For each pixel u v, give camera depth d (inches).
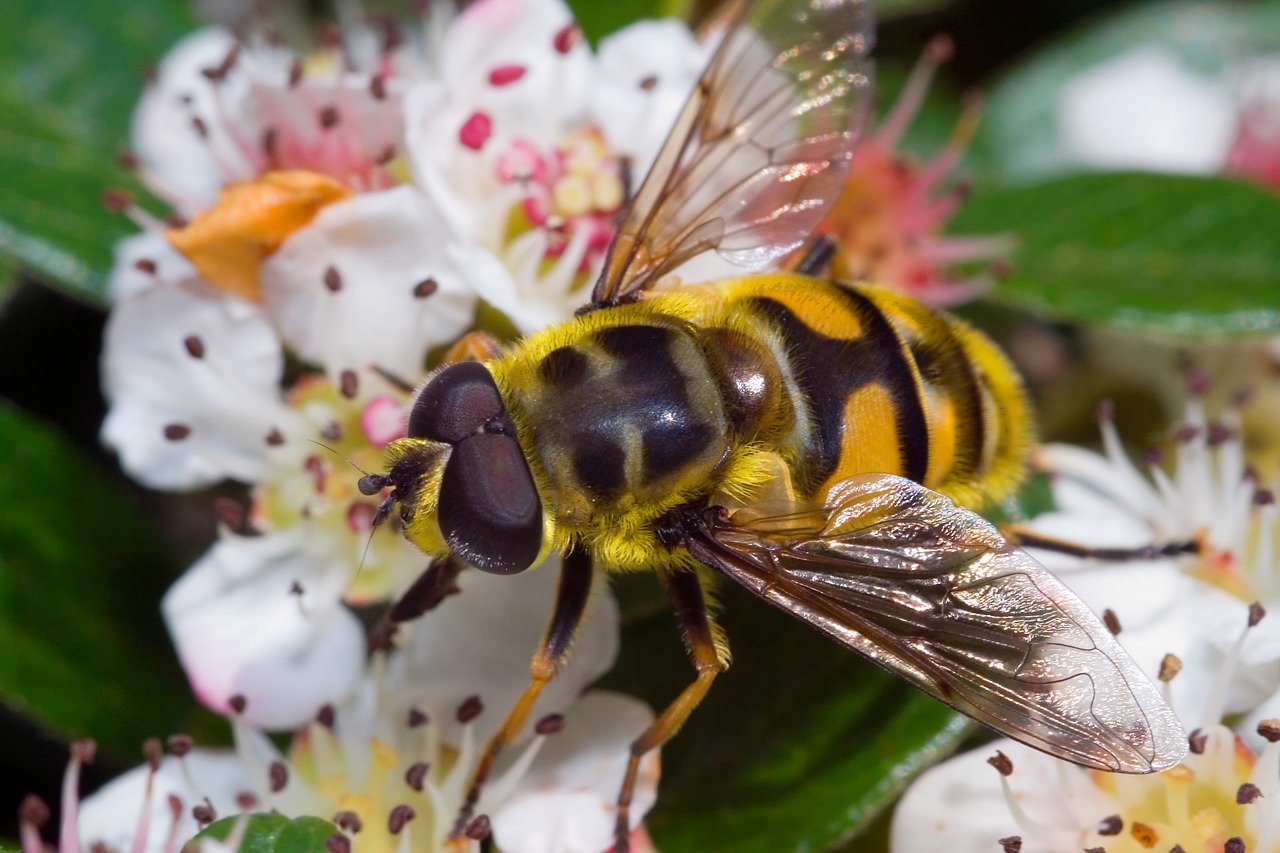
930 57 3.8
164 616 3.5
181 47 3.7
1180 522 3.5
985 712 3.1
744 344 3.1
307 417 3.4
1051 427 3.7
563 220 3.4
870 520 3.1
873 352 3.2
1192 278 3.6
